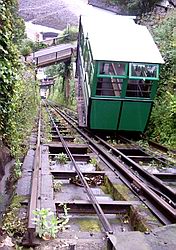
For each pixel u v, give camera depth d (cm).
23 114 1125
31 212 377
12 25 641
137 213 448
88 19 1415
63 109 2936
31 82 1906
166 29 1609
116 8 2686
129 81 1125
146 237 313
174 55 1331
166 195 555
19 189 540
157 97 1308
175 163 779
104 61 1080
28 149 870
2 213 455
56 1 5322
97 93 1131
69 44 4078
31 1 5222
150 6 2181
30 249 331
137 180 554
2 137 673
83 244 340
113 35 1216
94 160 784
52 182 562
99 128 1191
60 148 937
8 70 577
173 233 325
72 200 489
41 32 4828
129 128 1198
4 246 331
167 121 1132
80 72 1534
